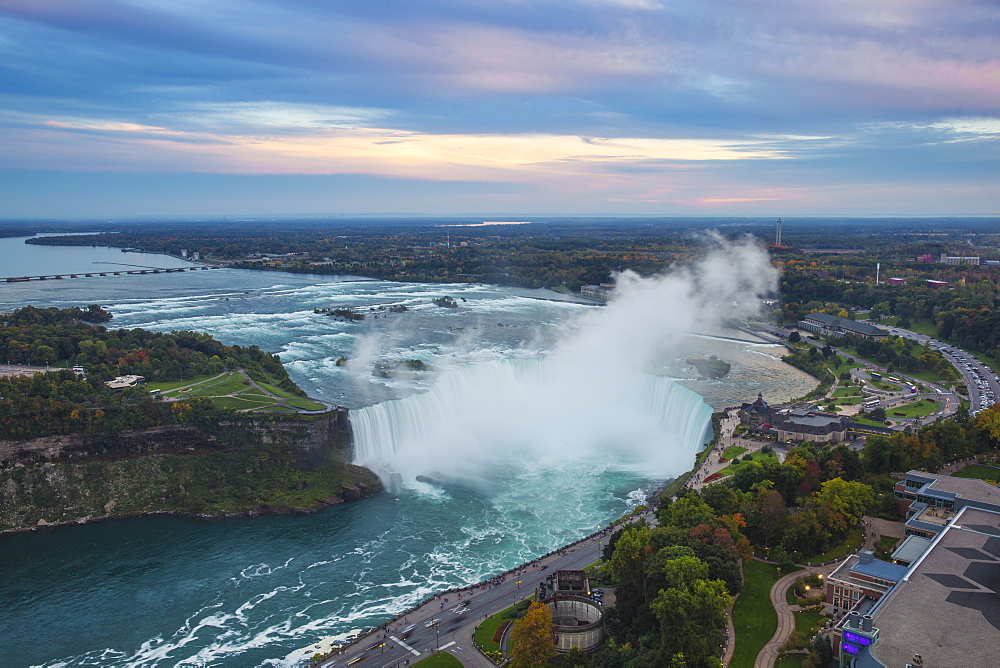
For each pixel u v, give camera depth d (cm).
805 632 14925
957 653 11794
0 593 19362
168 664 16362
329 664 15325
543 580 18525
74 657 16738
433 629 16538
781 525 18475
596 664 14238
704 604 14025
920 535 17200
